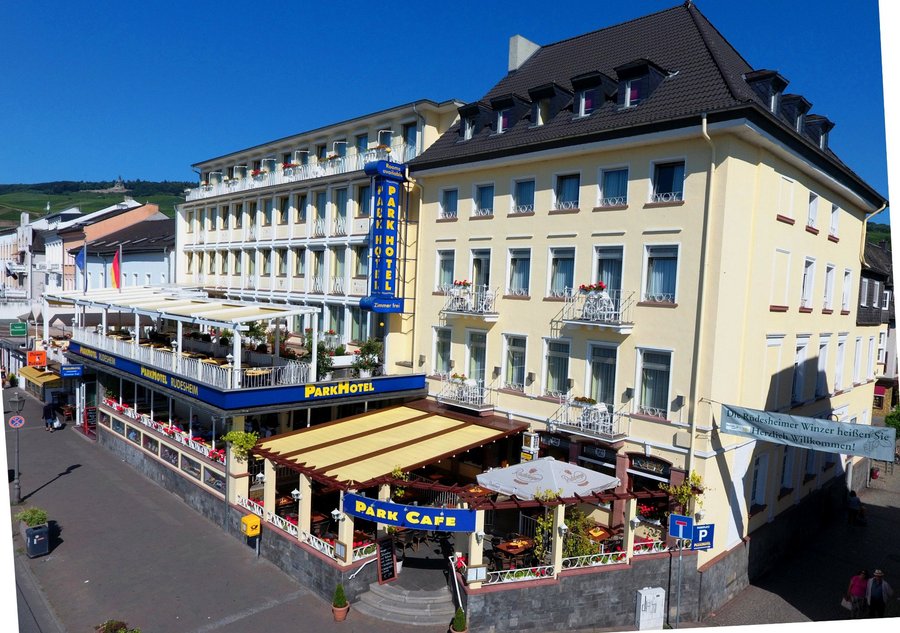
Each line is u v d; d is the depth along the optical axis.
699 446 18.08
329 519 20.27
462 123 25.91
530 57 28.80
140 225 59.75
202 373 22.61
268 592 17.69
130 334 35.38
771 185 19.77
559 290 21.84
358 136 31.41
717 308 17.73
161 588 17.75
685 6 23.56
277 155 36.62
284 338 31.95
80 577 18.28
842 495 28.86
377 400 24.69
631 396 19.67
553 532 16.56
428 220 26.19
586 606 16.73
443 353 25.98
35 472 27.75
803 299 23.44
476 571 15.85
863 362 31.44
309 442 20.81
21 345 49.56
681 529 16.77
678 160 18.78
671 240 18.75
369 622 16.25
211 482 22.92
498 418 23.09
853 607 18.14
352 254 29.53
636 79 20.30
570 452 20.98
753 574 20.66
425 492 22.83
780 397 21.73
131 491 25.55
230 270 38.56
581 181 21.00
